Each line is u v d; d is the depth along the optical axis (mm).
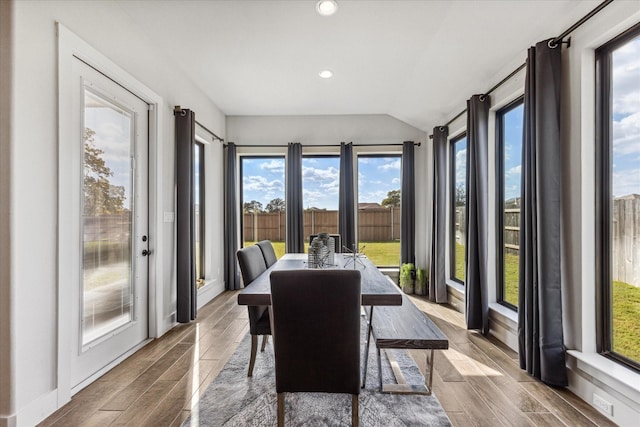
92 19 2080
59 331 1808
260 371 2252
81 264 2039
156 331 2852
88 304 2127
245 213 4941
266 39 2754
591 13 1775
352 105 4387
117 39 2332
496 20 2271
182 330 3078
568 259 2006
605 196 1879
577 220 1942
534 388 2031
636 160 1713
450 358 2479
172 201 3189
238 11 2381
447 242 4199
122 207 2496
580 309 1930
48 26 1749
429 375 1965
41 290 1705
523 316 2289
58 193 1812
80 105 2029
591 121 1909
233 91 3918
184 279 3207
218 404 1852
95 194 2193
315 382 1538
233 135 4828
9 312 1543
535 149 2154
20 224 1589
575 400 1891
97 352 2189
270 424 1675
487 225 2986
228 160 4660
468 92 3305
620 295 1810
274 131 4816
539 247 2059
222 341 2805
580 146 1920
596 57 1907
